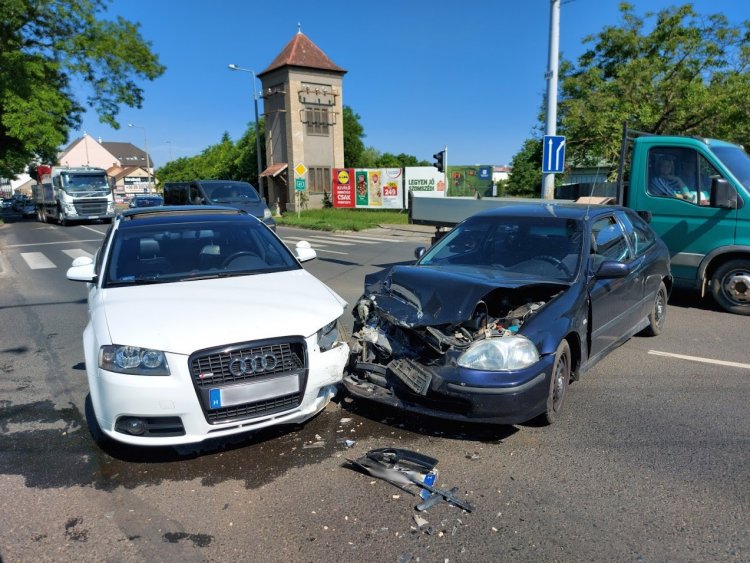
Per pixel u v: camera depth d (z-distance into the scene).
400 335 4.37
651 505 3.20
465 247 5.40
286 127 37.50
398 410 4.58
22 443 4.10
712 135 20.48
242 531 3.01
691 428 4.20
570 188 13.47
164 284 4.46
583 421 4.34
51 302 9.39
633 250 5.91
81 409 4.75
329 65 37.66
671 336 6.75
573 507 3.19
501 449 3.90
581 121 21.42
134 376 3.49
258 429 3.90
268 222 16.75
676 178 7.96
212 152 67.19
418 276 4.59
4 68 28.64
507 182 46.59
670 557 2.76
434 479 3.49
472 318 4.08
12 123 28.89
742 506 3.18
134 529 3.05
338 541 2.91
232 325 3.74
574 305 4.32
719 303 7.92
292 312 4.01
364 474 3.60
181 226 5.26
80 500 3.34
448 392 3.82
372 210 35.44
